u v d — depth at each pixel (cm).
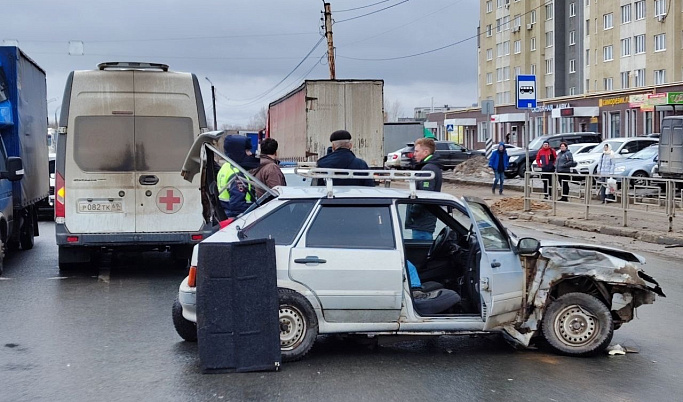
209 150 845
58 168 1246
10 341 848
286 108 2692
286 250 733
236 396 643
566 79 7600
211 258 703
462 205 766
